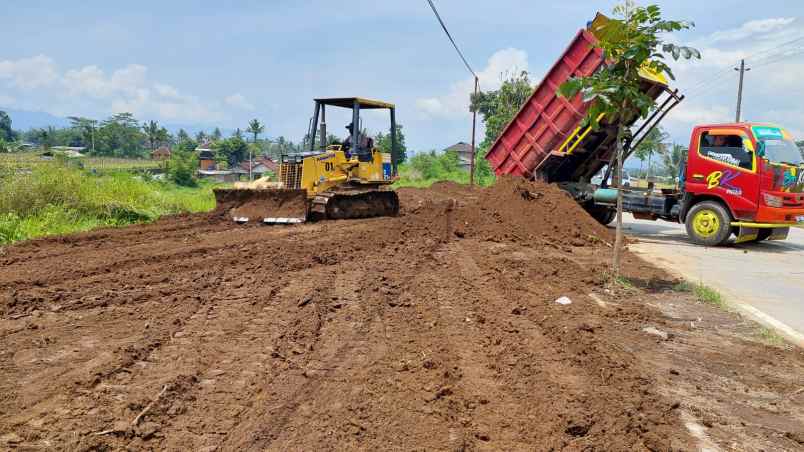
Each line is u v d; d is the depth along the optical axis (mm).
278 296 6598
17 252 9148
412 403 3848
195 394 3928
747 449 3494
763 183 11805
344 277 7633
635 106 7676
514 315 6105
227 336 5164
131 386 4031
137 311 5922
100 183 14977
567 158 14836
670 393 4316
